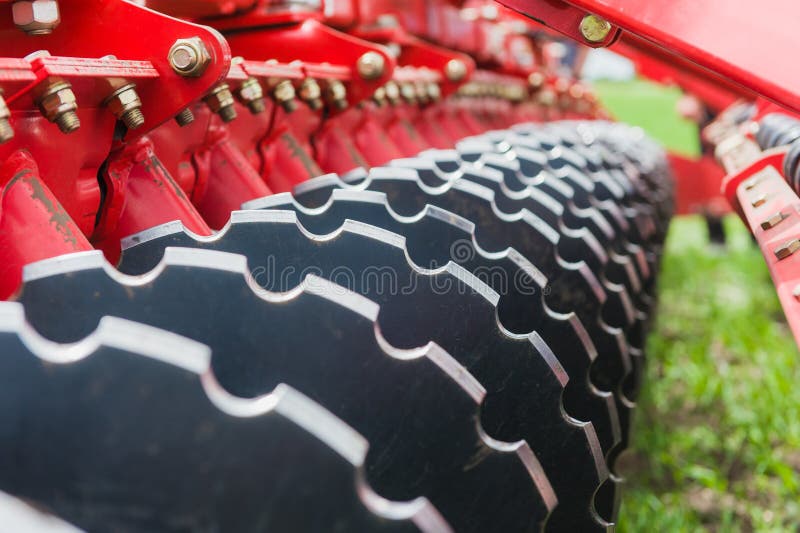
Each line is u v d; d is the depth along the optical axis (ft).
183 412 2.81
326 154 9.59
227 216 7.33
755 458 10.66
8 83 4.20
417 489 3.78
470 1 17.46
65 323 3.62
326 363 3.60
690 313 18.13
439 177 7.26
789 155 6.89
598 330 6.56
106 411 2.81
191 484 2.85
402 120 12.30
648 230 11.41
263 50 9.61
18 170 4.64
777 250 5.79
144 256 4.73
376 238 4.53
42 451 2.84
